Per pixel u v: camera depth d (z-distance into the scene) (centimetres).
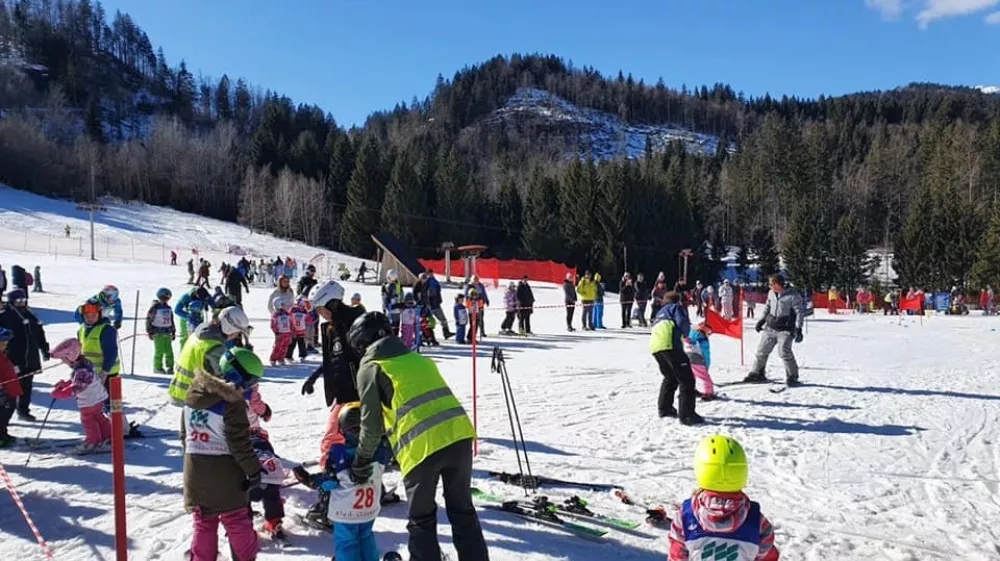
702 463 323
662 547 514
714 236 8094
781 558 496
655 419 929
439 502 600
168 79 17212
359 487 427
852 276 6494
